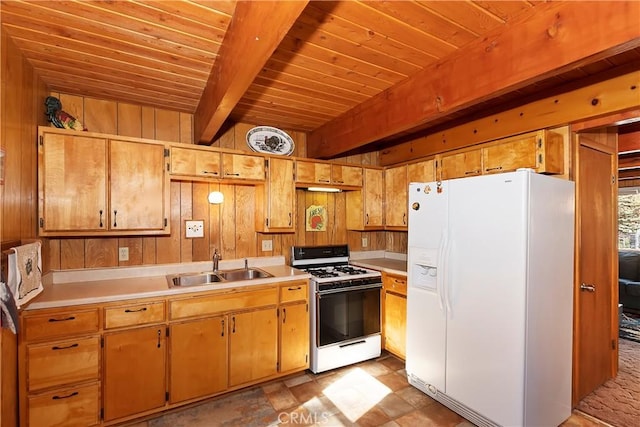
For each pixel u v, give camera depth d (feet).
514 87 5.09
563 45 4.33
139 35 5.44
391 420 7.08
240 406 7.57
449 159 9.66
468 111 9.09
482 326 6.73
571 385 7.31
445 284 7.47
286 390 8.29
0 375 5.02
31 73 6.35
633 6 3.70
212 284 7.73
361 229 11.56
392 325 10.00
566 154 7.51
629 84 6.24
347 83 7.29
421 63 6.37
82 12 4.80
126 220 7.59
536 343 6.27
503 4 4.56
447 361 7.48
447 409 7.48
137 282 7.84
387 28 5.20
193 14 4.93
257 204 10.22
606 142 8.63
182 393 7.27
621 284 15.17
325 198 11.93
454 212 7.41
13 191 5.44
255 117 9.71
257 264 10.36
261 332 8.32
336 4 4.60
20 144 5.78
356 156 12.35
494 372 6.47
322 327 9.12
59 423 6.08
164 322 7.09
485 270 6.70
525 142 7.64
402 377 9.01
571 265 7.21
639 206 16.71
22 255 5.23
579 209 7.52
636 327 13.02
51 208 6.81
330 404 7.67
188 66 6.54
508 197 6.34
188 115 9.24
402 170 11.28
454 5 4.60
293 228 10.01
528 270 6.11
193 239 9.37
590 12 4.06
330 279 9.31
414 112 6.86
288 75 6.91
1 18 4.89
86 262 7.96
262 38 4.03
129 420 6.79
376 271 10.55
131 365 6.74
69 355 6.18
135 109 8.58
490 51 5.28
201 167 8.54
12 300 4.59
